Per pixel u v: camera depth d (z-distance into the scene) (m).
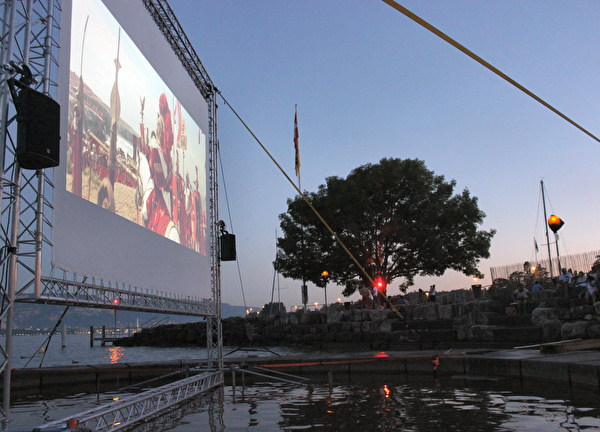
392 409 8.52
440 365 13.98
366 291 31.44
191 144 11.89
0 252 5.18
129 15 8.43
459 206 34.56
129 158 8.14
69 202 5.99
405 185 33.72
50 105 5.24
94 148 6.83
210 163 13.16
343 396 10.31
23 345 58.09
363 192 33.09
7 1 5.36
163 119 10.02
